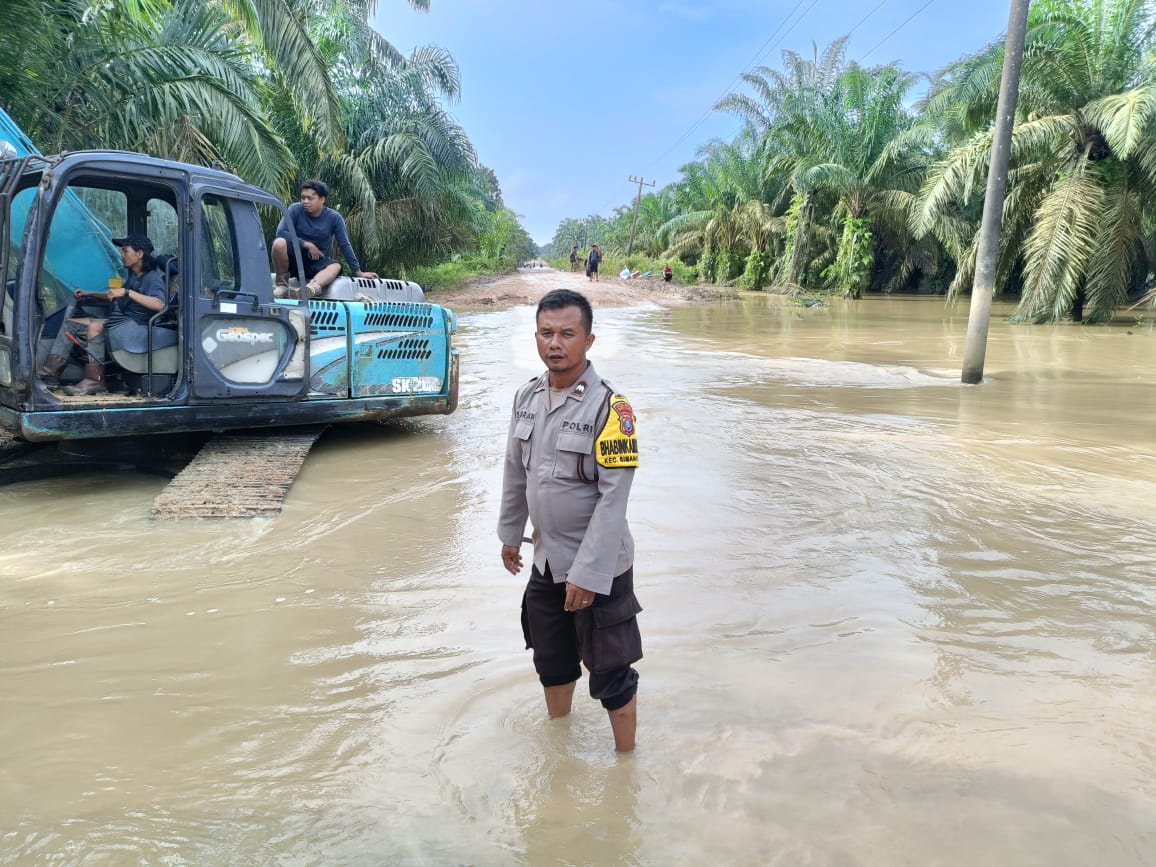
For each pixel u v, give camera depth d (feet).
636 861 7.80
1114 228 67.56
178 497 18.03
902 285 147.64
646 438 25.52
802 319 76.33
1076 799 8.71
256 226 21.06
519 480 9.80
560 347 8.80
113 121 45.03
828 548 16.25
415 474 21.35
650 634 12.63
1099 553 16.06
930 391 35.32
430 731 10.01
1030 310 69.67
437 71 90.79
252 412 21.52
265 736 9.86
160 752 9.51
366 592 14.08
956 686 11.12
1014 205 74.95
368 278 25.35
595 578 8.71
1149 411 30.55
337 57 80.69
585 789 8.90
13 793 8.71
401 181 88.53
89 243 21.90
